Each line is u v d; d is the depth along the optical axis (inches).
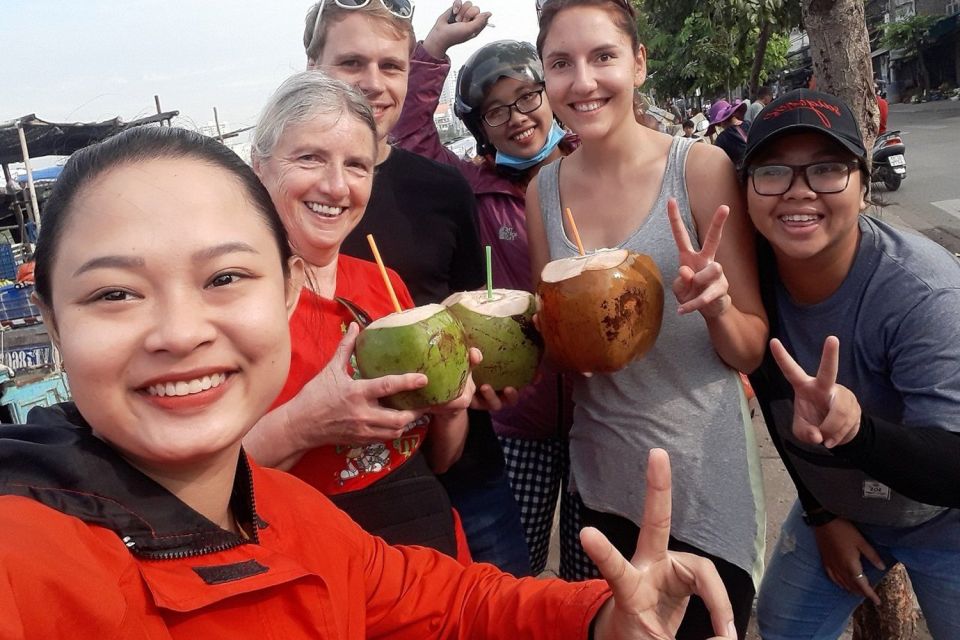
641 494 38.8
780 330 40.0
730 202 38.0
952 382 33.5
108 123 213.8
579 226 41.9
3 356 111.7
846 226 34.7
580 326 34.3
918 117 450.9
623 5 39.1
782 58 294.0
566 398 47.5
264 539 22.0
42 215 19.0
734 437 37.9
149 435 18.4
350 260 40.5
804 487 41.9
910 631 51.4
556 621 23.7
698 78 287.1
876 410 37.8
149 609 17.6
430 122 66.5
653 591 21.6
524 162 59.7
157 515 18.7
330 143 34.9
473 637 25.8
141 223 17.9
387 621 26.0
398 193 48.1
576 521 46.4
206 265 18.5
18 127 197.5
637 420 38.7
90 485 17.9
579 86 38.4
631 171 40.3
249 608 19.3
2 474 17.3
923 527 38.5
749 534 37.4
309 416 31.1
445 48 65.4
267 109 36.1
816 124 33.0
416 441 36.4
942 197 193.0
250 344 19.3
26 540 15.9
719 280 33.0
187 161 19.3
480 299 38.2
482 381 36.6
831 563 42.9
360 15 45.8
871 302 35.7
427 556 27.9
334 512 25.8
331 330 36.1
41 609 15.6
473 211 50.9
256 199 20.6
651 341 35.9
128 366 18.0
